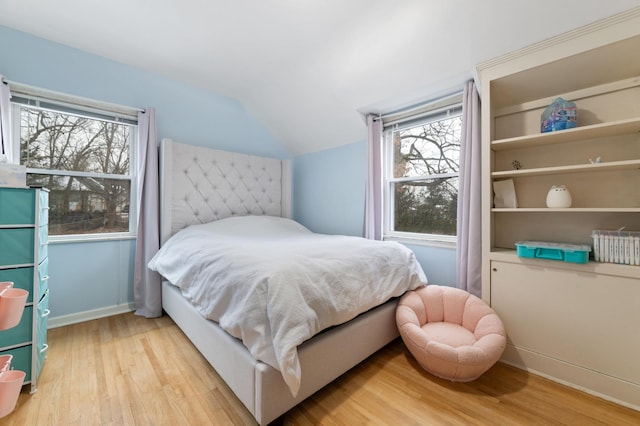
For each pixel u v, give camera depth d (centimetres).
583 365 140
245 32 187
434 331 160
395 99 229
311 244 181
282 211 331
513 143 173
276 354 101
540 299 153
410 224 252
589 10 132
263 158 314
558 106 158
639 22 122
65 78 206
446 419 119
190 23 180
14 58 188
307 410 123
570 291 144
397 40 180
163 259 209
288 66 229
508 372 155
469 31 161
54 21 180
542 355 152
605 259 141
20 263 131
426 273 230
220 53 213
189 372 150
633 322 128
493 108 195
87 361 160
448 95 218
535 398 133
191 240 201
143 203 238
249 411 119
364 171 273
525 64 153
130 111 237
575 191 168
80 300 217
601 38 131
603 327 135
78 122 220
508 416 121
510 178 189
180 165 249
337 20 173
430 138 240
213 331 140
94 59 218
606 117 161
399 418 119
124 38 197
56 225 211
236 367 120
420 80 202
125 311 238
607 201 158
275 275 117
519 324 160
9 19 179
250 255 141
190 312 169
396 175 263
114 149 236
